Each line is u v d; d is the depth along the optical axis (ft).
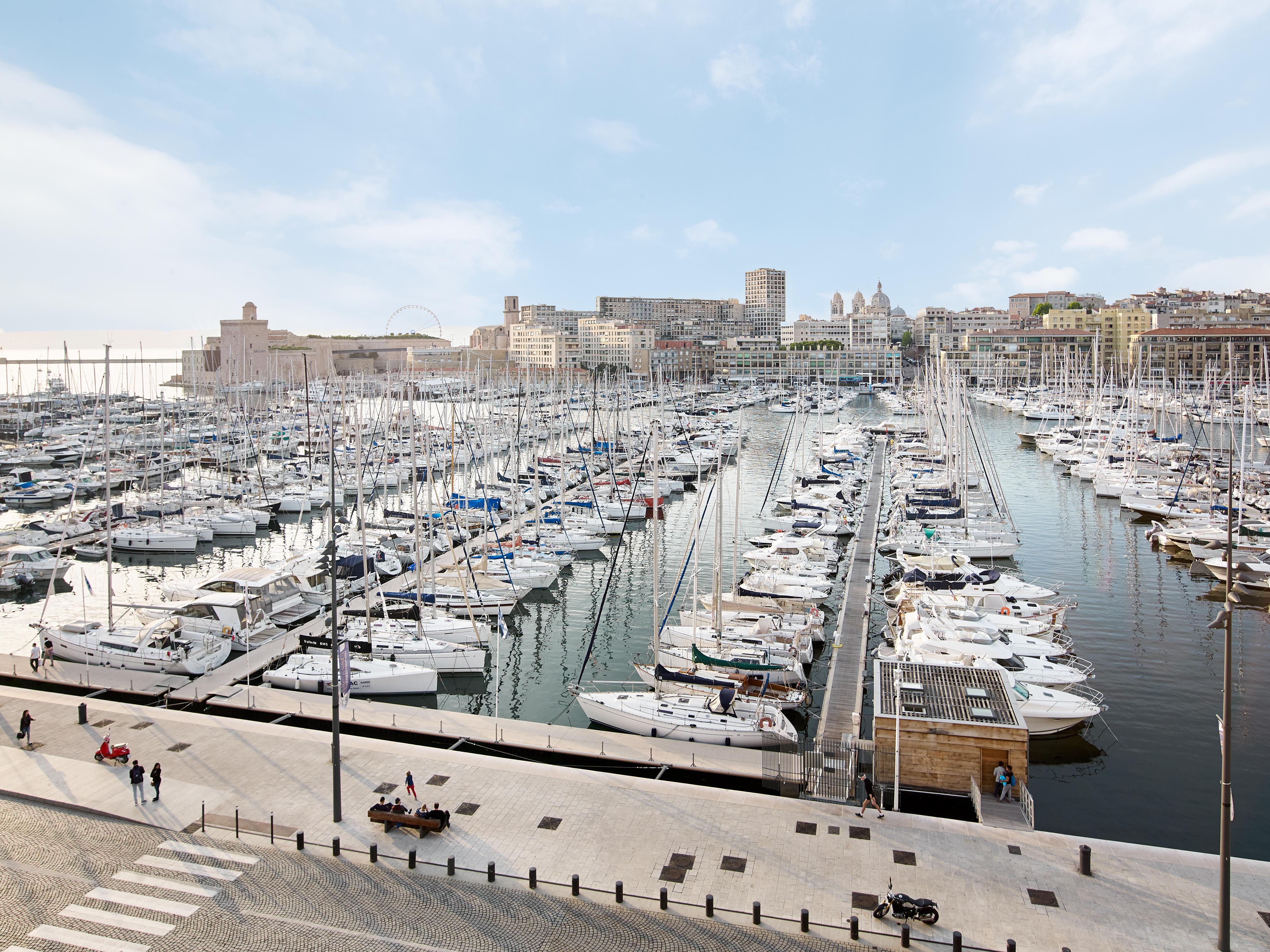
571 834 99.76
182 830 100.07
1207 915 84.58
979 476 406.21
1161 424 539.70
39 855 94.53
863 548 273.95
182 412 524.11
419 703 157.69
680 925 82.89
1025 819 103.91
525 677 174.29
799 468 421.18
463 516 271.28
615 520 306.35
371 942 80.07
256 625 180.04
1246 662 177.37
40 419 535.19
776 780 114.32
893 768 116.06
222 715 143.64
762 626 177.06
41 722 130.41
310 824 101.55
